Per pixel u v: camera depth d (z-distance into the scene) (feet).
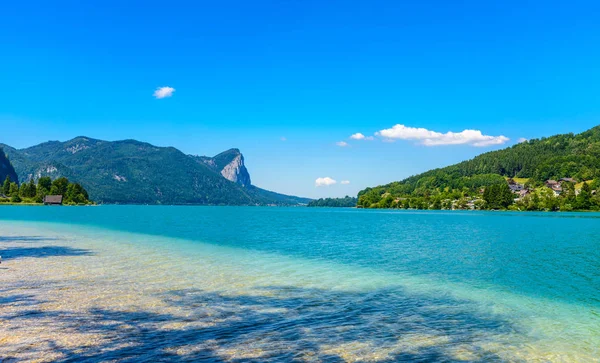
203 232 195.93
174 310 51.47
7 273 75.10
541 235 198.90
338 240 162.40
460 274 84.43
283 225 278.05
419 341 42.93
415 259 106.83
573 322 51.39
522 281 77.87
